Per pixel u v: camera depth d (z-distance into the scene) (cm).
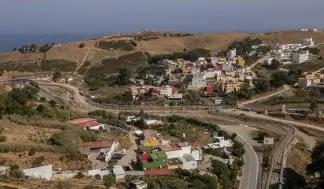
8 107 10475
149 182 7325
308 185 9081
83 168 7912
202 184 7594
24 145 7912
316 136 13350
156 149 9412
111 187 6975
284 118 15412
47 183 6562
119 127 11788
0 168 6881
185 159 9069
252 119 15275
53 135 8925
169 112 16250
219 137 12006
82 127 10706
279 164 10175
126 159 9150
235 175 9006
